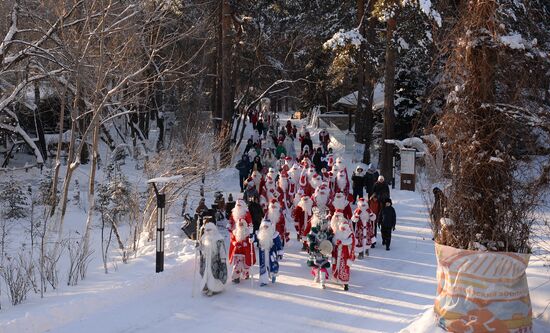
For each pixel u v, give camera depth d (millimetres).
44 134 32438
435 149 8852
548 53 8336
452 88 8719
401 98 33500
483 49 8227
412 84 33438
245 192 17516
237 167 23922
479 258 7965
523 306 7934
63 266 13289
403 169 25359
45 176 24047
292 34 38375
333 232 12141
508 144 8227
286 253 15227
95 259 13945
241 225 12391
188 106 32188
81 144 13797
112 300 10680
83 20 14461
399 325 9844
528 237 8250
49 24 14391
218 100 36875
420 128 10219
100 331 9344
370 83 34562
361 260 14633
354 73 36906
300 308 10781
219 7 31969
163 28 21391
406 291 11945
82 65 13672
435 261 14539
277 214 15117
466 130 8352
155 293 11391
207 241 11461
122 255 14117
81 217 19391
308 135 32250
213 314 10375
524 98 8227
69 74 14695
